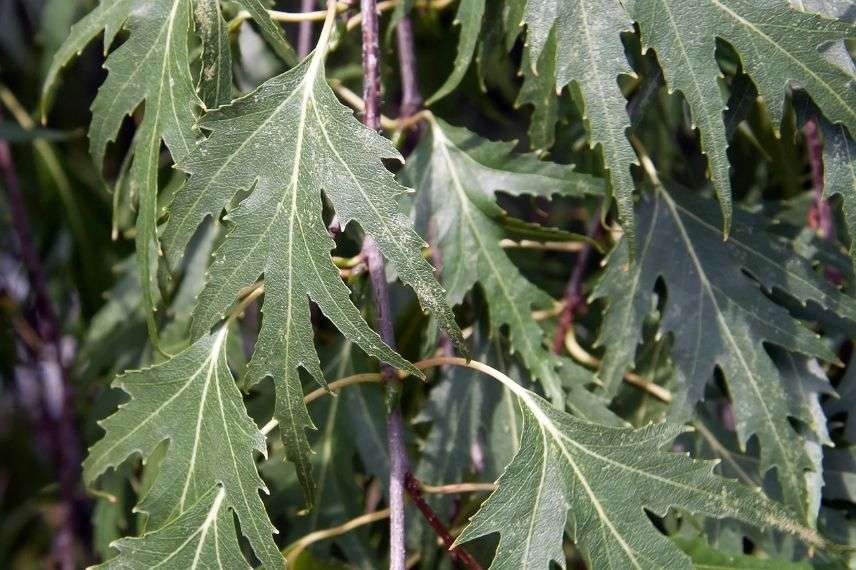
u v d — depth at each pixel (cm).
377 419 44
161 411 37
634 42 41
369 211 36
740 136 47
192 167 37
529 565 36
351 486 44
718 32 37
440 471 42
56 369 58
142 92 38
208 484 37
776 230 42
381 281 38
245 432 37
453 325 36
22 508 65
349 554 43
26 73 55
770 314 40
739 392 40
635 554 36
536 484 36
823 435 40
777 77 37
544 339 43
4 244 56
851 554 41
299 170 36
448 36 48
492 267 41
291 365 36
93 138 39
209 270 36
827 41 37
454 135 42
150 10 39
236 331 45
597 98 37
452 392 42
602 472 37
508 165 41
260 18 38
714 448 42
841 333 41
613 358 41
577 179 41
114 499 42
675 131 47
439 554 45
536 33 38
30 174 55
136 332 47
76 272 54
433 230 42
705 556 39
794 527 37
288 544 43
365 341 36
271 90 37
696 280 41
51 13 52
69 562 52
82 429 55
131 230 47
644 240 41
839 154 38
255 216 36
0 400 65
